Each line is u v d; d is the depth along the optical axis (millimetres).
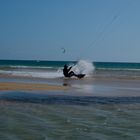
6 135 10352
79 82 37500
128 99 21516
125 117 14102
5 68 79125
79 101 19734
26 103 18047
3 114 14133
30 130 11102
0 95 21547
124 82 38781
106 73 62719
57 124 12250
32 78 42719
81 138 10211
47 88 27203
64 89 27156
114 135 10648
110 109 16641
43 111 15297
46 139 10000
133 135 10695
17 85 28484
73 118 13586
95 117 13961
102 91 26812
